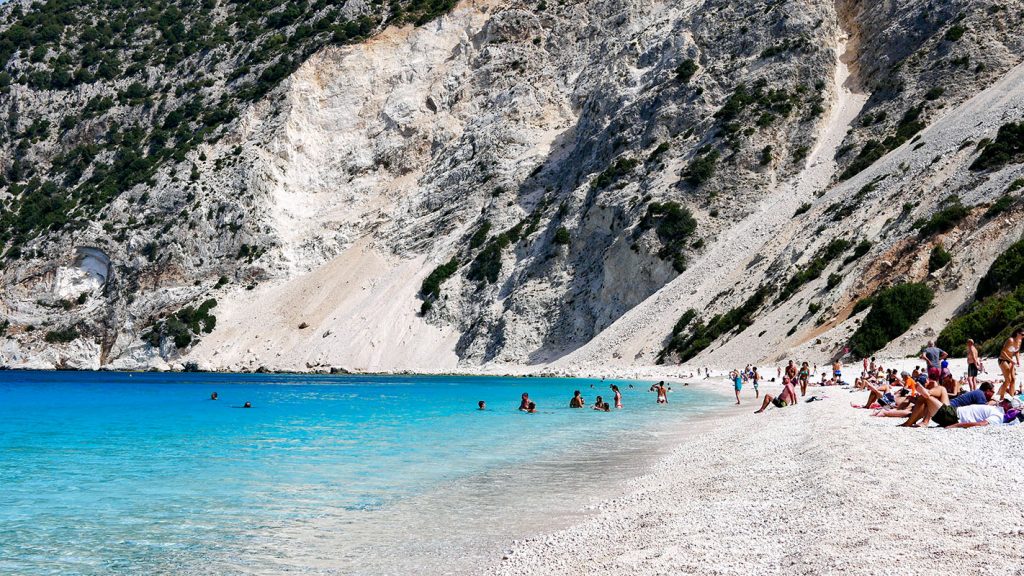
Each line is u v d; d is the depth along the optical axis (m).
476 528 12.87
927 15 90.31
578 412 37.12
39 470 20.69
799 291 64.31
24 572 11.23
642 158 93.00
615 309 84.12
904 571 7.33
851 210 69.44
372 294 104.00
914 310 51.03
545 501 14.85
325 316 104.44
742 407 34.91
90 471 20.45
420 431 29.80
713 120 90.81
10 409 44.44
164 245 116.50
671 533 10.45
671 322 74.69
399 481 17.94
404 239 110.00
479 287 97.06
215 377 88.88
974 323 44.16
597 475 17.72
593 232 91.12
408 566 10.77
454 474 18.66
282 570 10.91
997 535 8.38
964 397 18.95
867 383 35.38
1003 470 12.20
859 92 90.50
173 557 11.77
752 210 82.25
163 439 28.31
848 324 54.62
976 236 52.91
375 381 77.50
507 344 87.19
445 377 83.00
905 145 75.38
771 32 96.81
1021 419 17.55
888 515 9.49
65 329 114.75
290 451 24.22
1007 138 59.91
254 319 107.56
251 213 117.69
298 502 15.75
